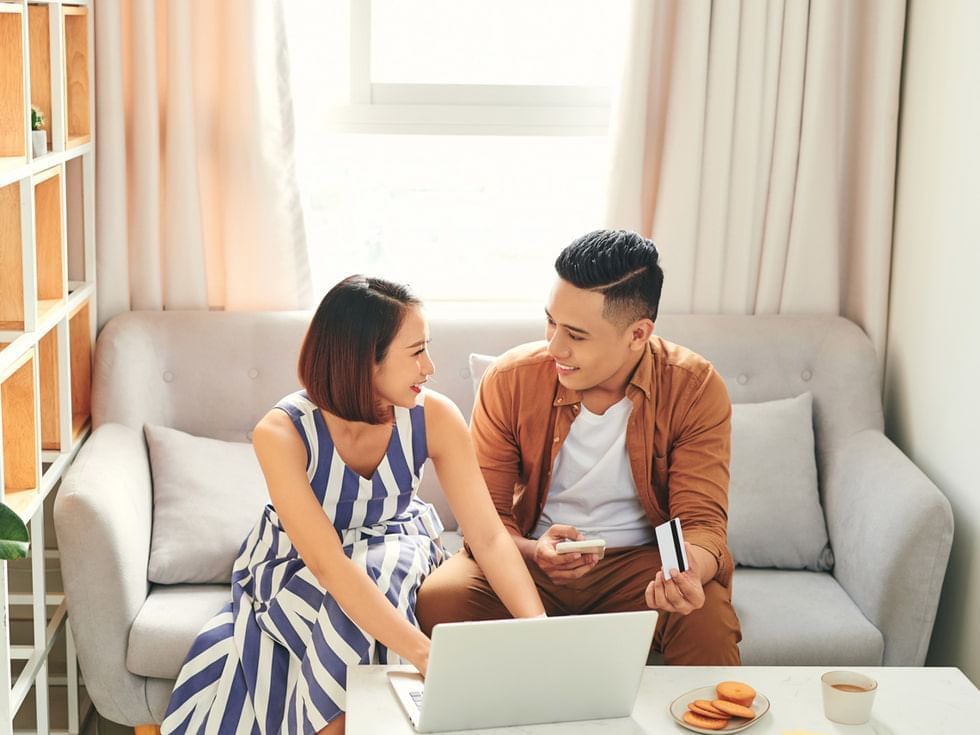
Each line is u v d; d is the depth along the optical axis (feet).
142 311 8.94
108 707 7.25
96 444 7.95
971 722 5.67
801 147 9.30
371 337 6.51
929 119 8.79
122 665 7.20
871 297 9.40
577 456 7.47
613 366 7.07
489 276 10.45
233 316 8.93
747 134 9.29
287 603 6.76
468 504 7.04
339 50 9.83
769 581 8.18
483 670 5.43
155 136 8.93
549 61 10.02
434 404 7.11
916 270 8.95
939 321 8.54
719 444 7.30
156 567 7.67
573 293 6.86
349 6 9.63
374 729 5.52
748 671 6.16
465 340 8.96
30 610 9.16
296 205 9.24
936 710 5.78
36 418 7.04
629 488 7.46
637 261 6.87
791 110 9.25
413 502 7.61
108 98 8.75
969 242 8.09
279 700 6.72
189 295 9.20
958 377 8.23
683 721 5.59
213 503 7.99
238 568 7.37
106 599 7.13
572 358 6.98
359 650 6.47
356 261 10.38
